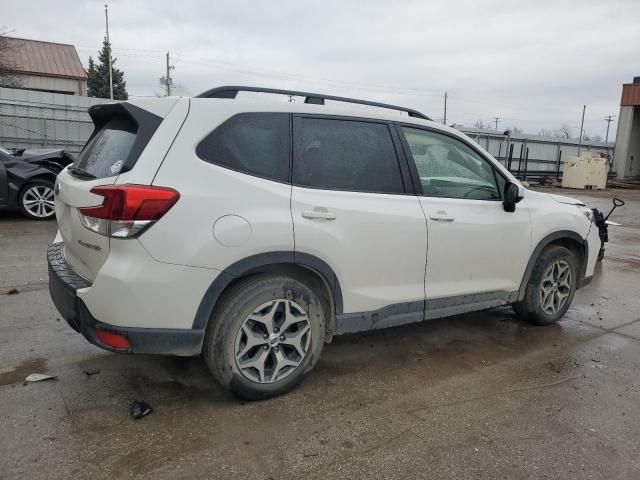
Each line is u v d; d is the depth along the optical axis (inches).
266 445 108.7
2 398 123.0
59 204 134.2
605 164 1034.1
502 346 170.2
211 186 114.0
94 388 129.7
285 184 124.3
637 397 136.7
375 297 138.3
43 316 178.2
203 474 98.7
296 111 130.3
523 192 171.2
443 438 114.1
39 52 1362.0
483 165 165.8
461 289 156.8
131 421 115.4
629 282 267.4
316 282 134.0
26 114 663.8
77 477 96.0
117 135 124.3
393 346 166.6
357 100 144.7
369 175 138.2
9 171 357.1
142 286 107.5
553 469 104.4
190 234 110.3
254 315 120.6
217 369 119.0
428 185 149.8
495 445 112.1
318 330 131.0
